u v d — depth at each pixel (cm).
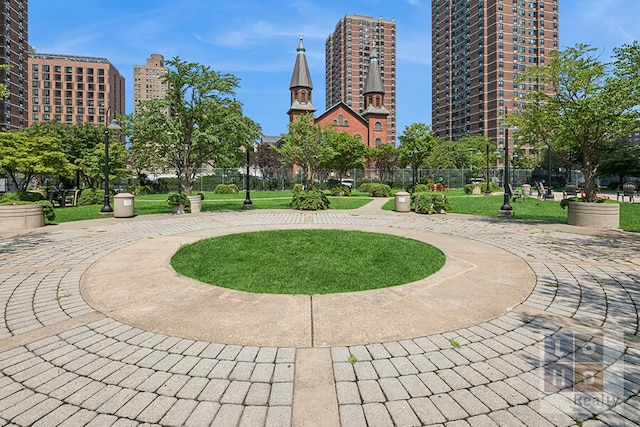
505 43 9100
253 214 1742
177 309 479
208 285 576
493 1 9206
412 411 276
